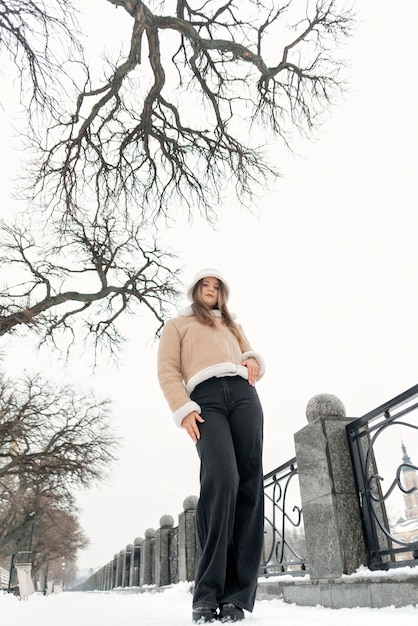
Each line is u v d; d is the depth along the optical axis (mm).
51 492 23328
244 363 2322
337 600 3246
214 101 7430
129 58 6375
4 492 21203
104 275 9117
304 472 4004
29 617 3043
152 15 6055
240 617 1864
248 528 2041
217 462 1939
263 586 4746
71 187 7602
